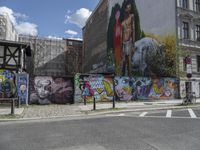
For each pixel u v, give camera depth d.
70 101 20.66
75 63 75.06
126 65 40.12
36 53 72.88
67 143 7.05
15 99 17.34
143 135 7.99
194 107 17.92
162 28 31.55
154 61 31.05
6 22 48.34
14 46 20.38
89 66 63.06
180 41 29.33
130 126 9.70
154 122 10.66
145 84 24.22
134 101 22.70
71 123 10.78
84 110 15.64
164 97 25.30
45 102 19.83
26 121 11.77
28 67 70.50
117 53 44.03
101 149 6.38
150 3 34.56
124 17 42.12
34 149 6.47
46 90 19.94
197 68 30.38
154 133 8.30
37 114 13.66
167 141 7.16
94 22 59.62
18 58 20.36
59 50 75.62
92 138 7.63
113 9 46.91
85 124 10.41
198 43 30.95
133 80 23.55
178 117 12.20
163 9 31.69
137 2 38.12
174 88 26.22
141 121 11.01
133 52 37.97
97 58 55.69
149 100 23.80
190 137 7.65
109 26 48.44
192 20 30.89
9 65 20.05
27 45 20.58
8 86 18.22
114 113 14.87
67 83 20.72
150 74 31.77
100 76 21.97
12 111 13.58
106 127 9.55
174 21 29.56
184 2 30.69
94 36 59.12
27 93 18.81
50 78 20.16
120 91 22.77
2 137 7.96
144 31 35.44
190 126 9.53
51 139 7.57
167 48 29.75
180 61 28.05
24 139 7.62
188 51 28.53
